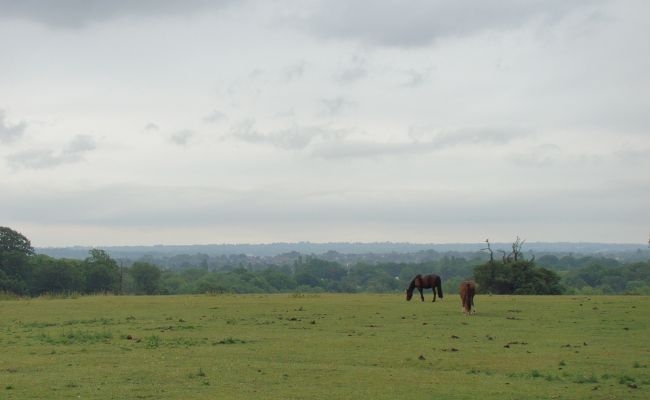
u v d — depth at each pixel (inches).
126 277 4446.4
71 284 3663.9
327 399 634.8
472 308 1561.3
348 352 905.5
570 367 796.6
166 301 1876.2
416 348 938.1
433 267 7012.8
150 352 911.7
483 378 735.1
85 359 855.1
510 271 2901.1
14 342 1023.0
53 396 645.9
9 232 3590.1
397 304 1704.0
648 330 1136.2
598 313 1424.7
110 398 637.9
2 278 3329.2
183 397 642.2
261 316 1406.3
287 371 770.8
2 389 676.1
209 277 4862.2
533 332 1112.2
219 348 944.9
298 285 5590.6
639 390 677.3
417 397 644.1
